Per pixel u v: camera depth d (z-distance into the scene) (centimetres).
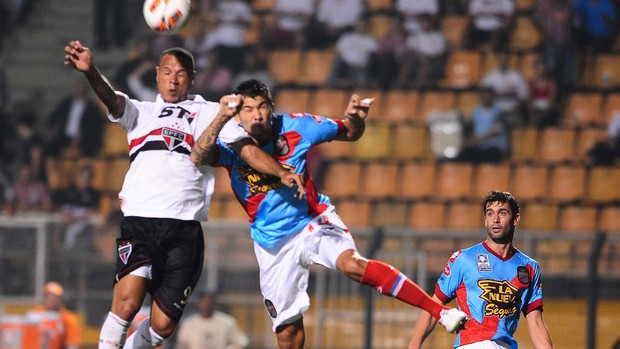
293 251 2420
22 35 7681
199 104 2414
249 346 4934
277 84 6912
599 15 7081
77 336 4678
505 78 6650
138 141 2369
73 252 5050
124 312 2341
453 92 6819
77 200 6150
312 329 5028
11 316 4881
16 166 6469
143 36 7469
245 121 2312
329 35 7150
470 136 6450
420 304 2255
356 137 2480
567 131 6588
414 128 6581
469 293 2712
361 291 4922
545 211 6184
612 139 6481
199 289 4953
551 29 6919
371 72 6900
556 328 4662
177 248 2373
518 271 2712
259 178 2395
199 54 6912
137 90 6725
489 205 2731
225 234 4934
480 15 7119
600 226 6144
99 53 7481
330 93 6869
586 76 7044
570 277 4650
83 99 6750
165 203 2347
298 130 2400
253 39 7238
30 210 6225
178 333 4938
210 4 7106
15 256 5050
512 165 6331
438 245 4700
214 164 2397
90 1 7806
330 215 2425
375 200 6150
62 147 6688
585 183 6316
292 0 7194
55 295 4612
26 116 6575
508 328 2714
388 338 4834
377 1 7256
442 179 6331
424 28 6944
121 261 2361
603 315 4662
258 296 4925
